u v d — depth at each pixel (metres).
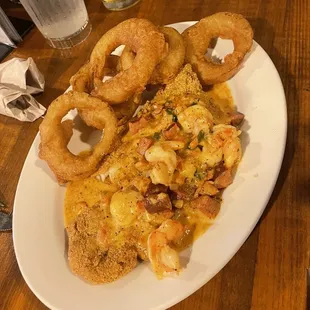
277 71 0.31
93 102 0.30
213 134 0.28
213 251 0.24
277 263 0.25
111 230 0.27
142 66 0.30
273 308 0.24
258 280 0.25
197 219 0.26
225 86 0.32
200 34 0.33
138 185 0.28
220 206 0.26
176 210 0.27
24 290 0.28
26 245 0.28
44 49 0.42
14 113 0.36
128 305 0.24
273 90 0.29
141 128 0.31
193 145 0.28
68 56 0.40
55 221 0.30
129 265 0.25
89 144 0.33
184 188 0.27
